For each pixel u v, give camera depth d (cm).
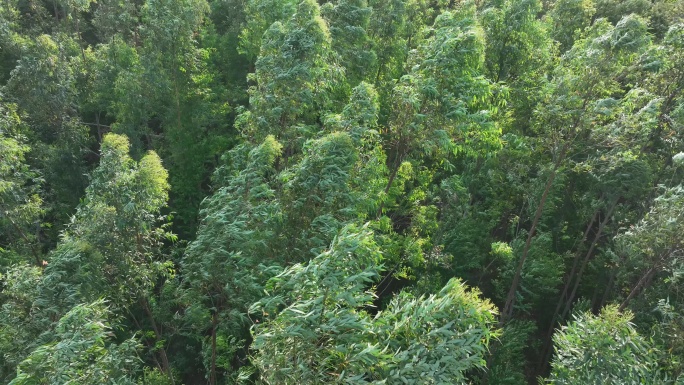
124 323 1966
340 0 2434
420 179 2025
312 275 802
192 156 2756
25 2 4044
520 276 2186
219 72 3525
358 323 755
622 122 1584
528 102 2297
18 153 2025
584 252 2655
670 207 1558
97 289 1300
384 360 739
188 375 2108
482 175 2430
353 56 2469
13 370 1224
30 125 2792
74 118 2894
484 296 2469
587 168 1720
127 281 1391
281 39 1861
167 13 2594
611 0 3419
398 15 2688
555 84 1673
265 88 1828
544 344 2484
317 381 740
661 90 2081
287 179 1478
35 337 1270
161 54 2691
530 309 2439
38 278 1329
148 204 1373
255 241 1330
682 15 3044
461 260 2253
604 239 2656
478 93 1543
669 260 1611
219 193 1509
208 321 1441
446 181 2169
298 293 824
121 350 1243
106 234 1323
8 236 2295
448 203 2270
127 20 3416
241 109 2155
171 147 2789
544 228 2684
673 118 2070
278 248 1435
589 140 1695
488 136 1645
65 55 3119
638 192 2142
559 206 2633
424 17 3309
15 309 1324
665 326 1463
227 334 1719
